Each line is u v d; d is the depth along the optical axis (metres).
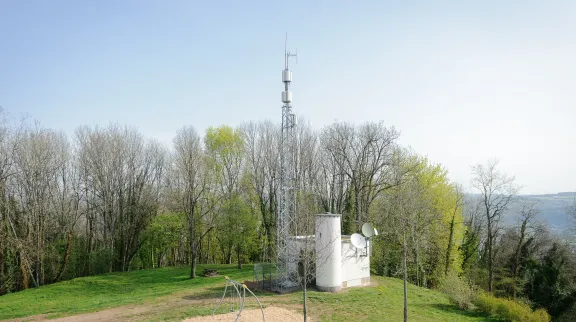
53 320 25.52
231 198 47.88
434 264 46.44
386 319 24.56
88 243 53.22
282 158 33.19
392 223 41.19
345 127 50.84
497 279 47.94
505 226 47.22
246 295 30.02
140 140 54.88
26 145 43.38
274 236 43.03
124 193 53.22
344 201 52.09
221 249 57.59
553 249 46.16
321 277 30.73
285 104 33.22
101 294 35.47
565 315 42.06
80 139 51.19
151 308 26.98
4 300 33.84
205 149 54.81
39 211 43.59
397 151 46.94
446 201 45.41
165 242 46.97
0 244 40.19
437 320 25.47
